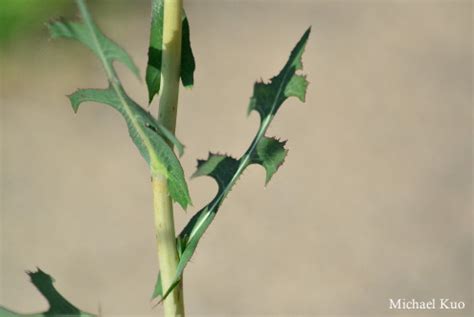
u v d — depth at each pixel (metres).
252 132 9.91
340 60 11.27
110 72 1.33
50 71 10.48
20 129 9.78
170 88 1.54
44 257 7.78
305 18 12.25
